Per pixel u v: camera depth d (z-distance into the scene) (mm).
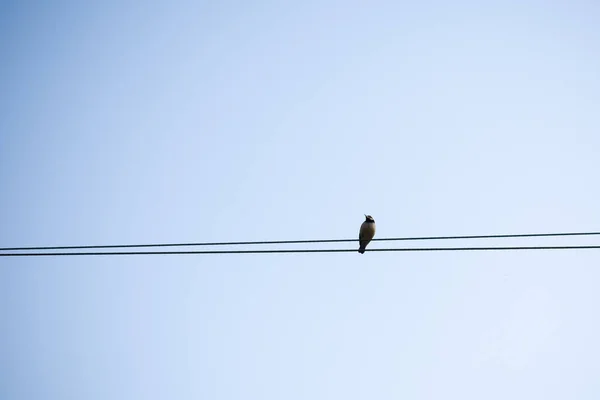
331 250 13641
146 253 13461
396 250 13695
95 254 13484
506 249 13398
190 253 13523
